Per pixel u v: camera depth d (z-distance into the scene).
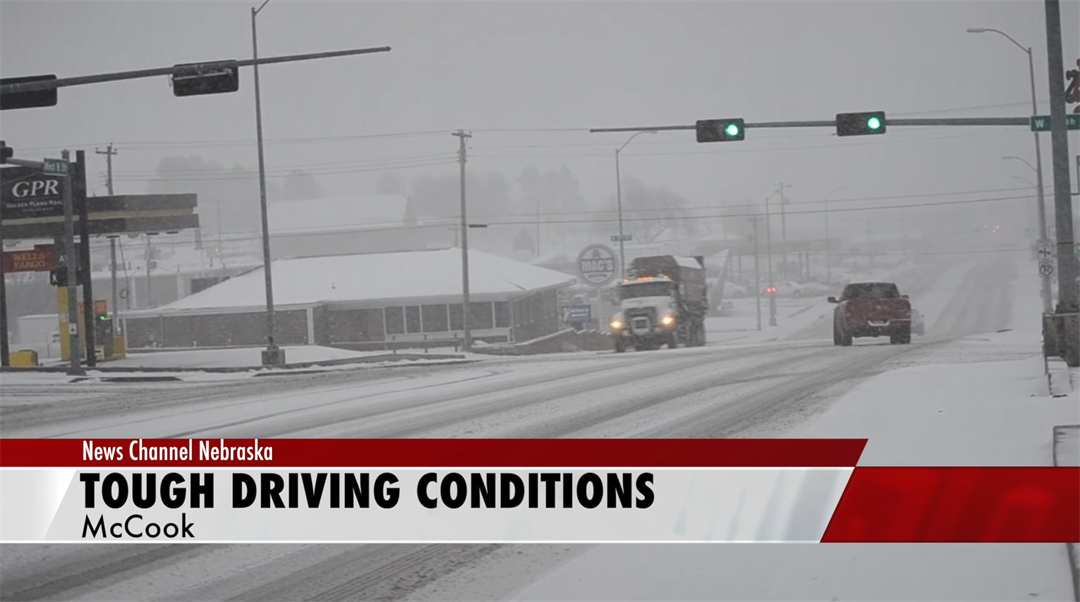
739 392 50.16
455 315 156.38
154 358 123.94
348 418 45.97
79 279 107.12
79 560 22.19
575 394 53.16
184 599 19.14
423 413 46.72
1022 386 42.84
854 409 39.75
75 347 92.50
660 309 110.25
